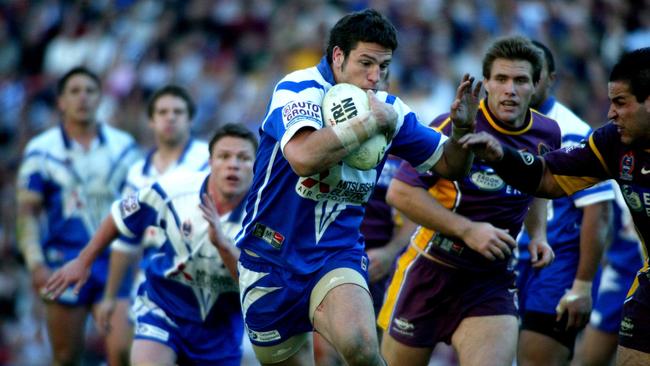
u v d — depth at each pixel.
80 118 31.95
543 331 24.45
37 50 60.81
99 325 30.20
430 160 19.28
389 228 26.33
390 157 26.31
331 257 18.91
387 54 18.36
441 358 38.38
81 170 32.09
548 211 25.12
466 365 20.88
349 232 19.16
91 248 24.09
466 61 51.62
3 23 62.22
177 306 23.75
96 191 32.28
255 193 19.27
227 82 54.09
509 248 20.41
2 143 56.44
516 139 21.75
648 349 18.67
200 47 56.53
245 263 19.62
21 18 62.53
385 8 53.44
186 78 54.97
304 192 18.55
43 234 34.22
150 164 30.83
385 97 19.08
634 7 52.31
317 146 17.23
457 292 21.80
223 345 24.16
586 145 18.97
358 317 17.86
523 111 21.64
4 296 46.28
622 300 28.72
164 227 23.62
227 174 23.00
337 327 17.84
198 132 51.69
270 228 19.11
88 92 32.00
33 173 31.84
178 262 23.52
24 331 44.28
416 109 48.44
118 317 30.31
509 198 21.55
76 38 60.19
